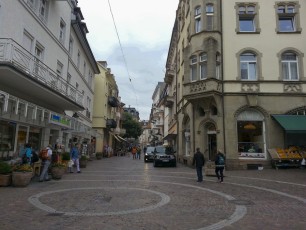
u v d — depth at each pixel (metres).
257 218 7.15
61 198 9.50
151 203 8.84
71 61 23.89
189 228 6.26
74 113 25.83
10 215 7.16
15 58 12.03
